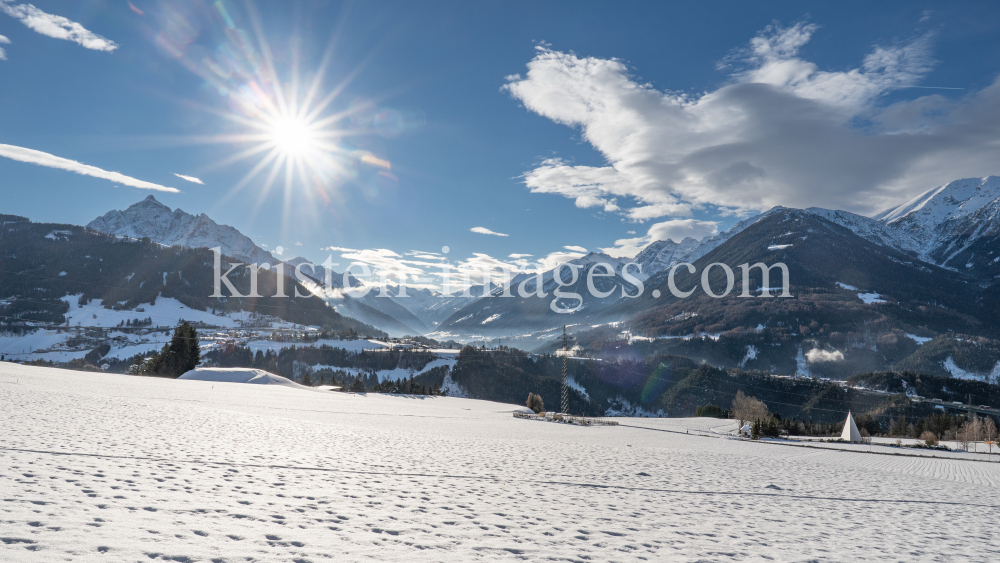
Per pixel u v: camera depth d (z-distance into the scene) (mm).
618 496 16125
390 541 8742
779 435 87312
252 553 7293
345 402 80312
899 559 10852
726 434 86500
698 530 12008
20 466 11297
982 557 11539
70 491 9672
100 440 16578
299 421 36125
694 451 42750
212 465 14547
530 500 14047
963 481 32031
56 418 20969
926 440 85938
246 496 11086
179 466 13742
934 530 14570
